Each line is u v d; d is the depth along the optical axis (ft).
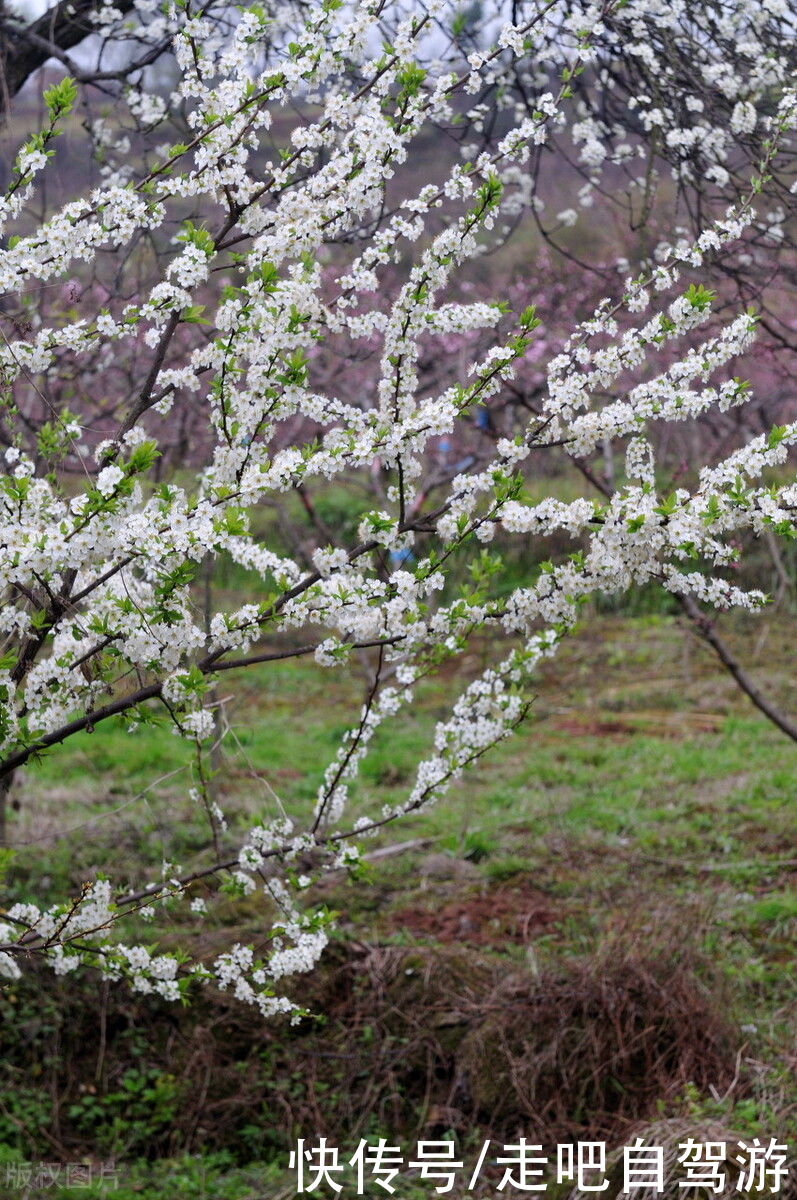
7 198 9.58
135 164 21.22
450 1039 17.75
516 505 9.54
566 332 34.37
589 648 41.88
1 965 11.24
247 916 21.20
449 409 9.43
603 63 17.87
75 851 24.00
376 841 25.39
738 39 18.07
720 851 24.61
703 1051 16.58
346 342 24.79
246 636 9.91
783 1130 14.62
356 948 19.31
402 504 10.01
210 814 13.20
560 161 32.91
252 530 49.39
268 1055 18.04
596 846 24.88
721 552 9.48
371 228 13.69
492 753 32.37
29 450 17.65
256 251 10.10
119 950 11.58
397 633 10.25
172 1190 15.81
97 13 17.56
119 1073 18.13
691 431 35.99
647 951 17.95
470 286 39.24
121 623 9.69
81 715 11.53
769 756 30.94
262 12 10.03
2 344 10.71
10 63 18.13
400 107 10.46
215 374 10.62
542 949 19.61
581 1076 16.76
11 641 11.05
